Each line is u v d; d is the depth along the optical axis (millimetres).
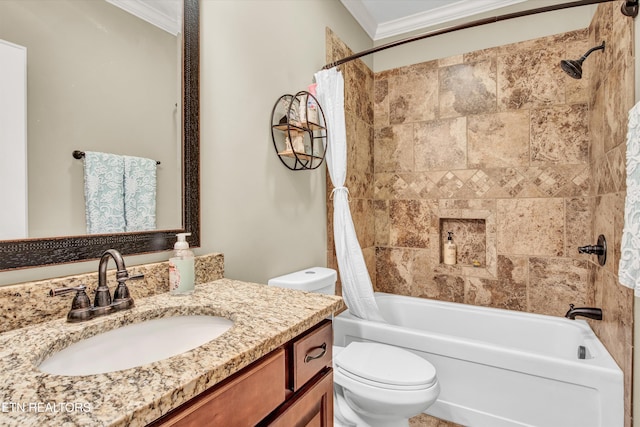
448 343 1573
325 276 1622
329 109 1821
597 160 1780
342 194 1854
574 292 2035
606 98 1609
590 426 1293
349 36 2365
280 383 720
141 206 1002
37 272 779
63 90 828
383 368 1382
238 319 768
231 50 1348
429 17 2486
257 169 1491
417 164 2535
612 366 1312
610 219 1518
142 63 1011
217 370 537
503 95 2238
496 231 2256
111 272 889
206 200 1229
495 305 2260
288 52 1710
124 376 507
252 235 1460
